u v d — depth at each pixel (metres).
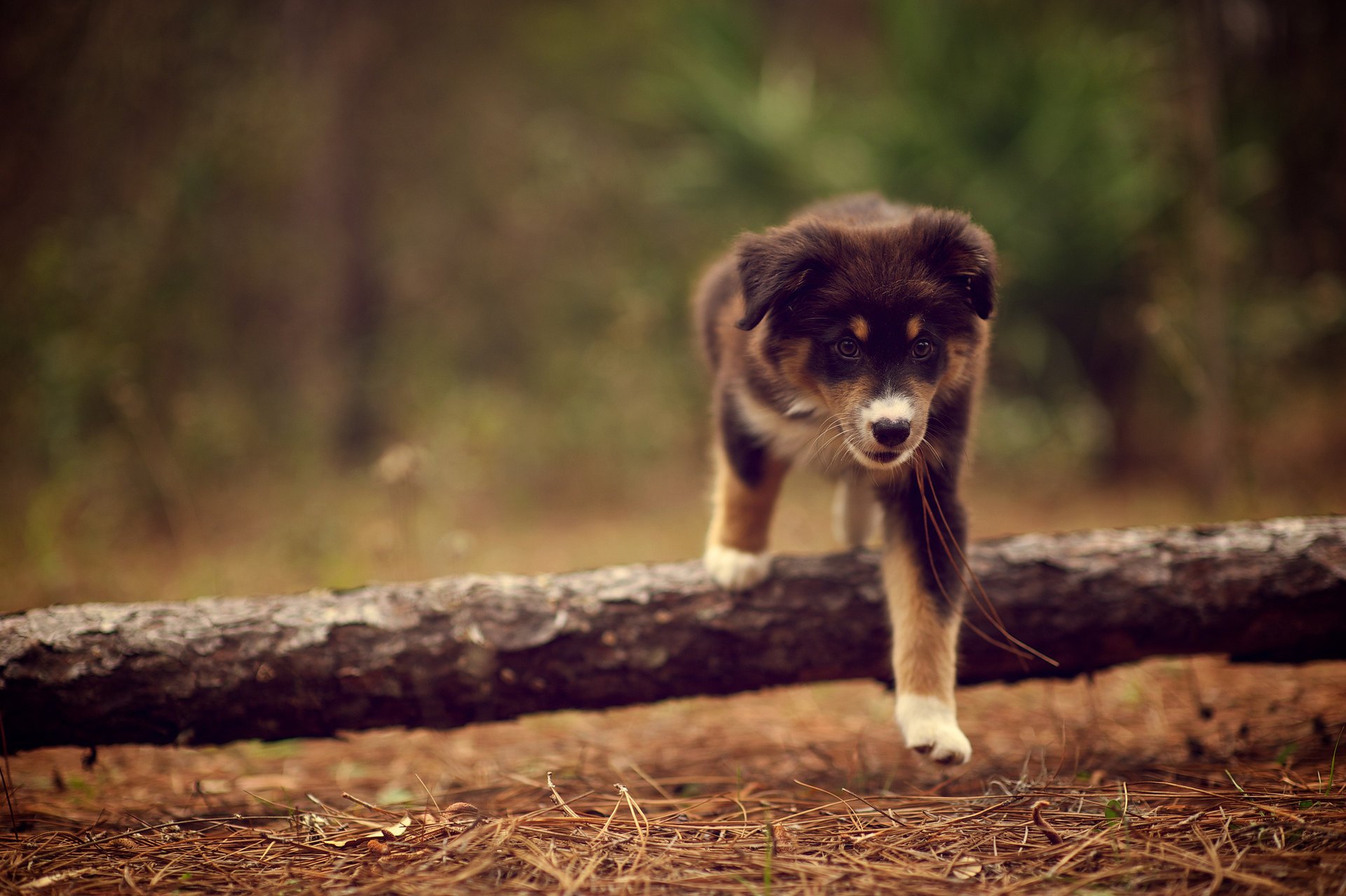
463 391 9.92
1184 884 2.27
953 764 3.04
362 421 9.91
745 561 3.34
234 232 8.97
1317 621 3.32
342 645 3.10
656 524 8.21
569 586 3.29
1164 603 3.31
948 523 3.28
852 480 3.67
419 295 11.62
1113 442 9.40
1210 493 7.73
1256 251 9.34
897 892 2.32
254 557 6.73
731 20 10.54
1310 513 6.79
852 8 14.05
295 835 2.78
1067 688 4.44
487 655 3.13
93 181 8.30
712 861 2.51
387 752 3.92
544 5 12.26
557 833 2.69
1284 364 9.31
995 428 8.88
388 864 2.54
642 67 11.99
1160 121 9.41
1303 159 9.51
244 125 8.59
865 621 3.30
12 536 6.34
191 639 3.06
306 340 10.10
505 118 12.19
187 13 8.68
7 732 3.00
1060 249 9.00
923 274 3.28
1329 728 3.53
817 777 3.42
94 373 7.25
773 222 9.57
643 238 10.99
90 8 8.16
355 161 10.86
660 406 9.51
